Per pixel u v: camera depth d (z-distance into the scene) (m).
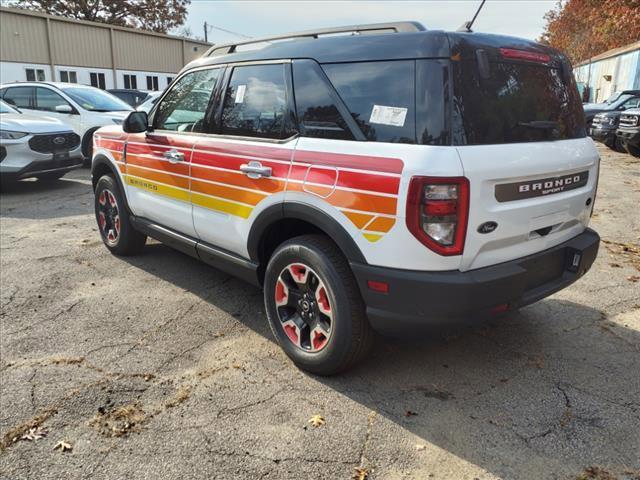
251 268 3.50
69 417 2.74
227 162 3.47
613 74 27.34
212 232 3.75
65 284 4.57
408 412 2.79
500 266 2.71
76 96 10.96
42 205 7.76
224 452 2.49
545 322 3.85
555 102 3.07
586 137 3.33
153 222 4.57
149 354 3.39
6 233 6.20
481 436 2.60
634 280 4.66
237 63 3.59
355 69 2.86
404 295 2.60
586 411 2.79
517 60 2.85
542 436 2.60
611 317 3.93
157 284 4.59
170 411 2.80
